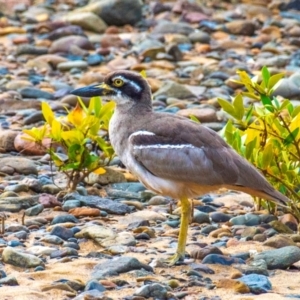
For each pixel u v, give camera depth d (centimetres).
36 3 2977
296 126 1342
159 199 1448
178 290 1065
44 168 1598
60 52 2444
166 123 1204
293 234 1292
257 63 2408
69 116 1455
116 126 1238
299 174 1348
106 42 2536
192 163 1172
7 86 2103
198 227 1330
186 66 2369
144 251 1205
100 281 1067
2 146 1680
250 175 1174
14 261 1131
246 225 1337
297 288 1080
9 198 1398
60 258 1170
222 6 3058
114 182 1534
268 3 3102
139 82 1240
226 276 1117
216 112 1955
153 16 2891
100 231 1248
